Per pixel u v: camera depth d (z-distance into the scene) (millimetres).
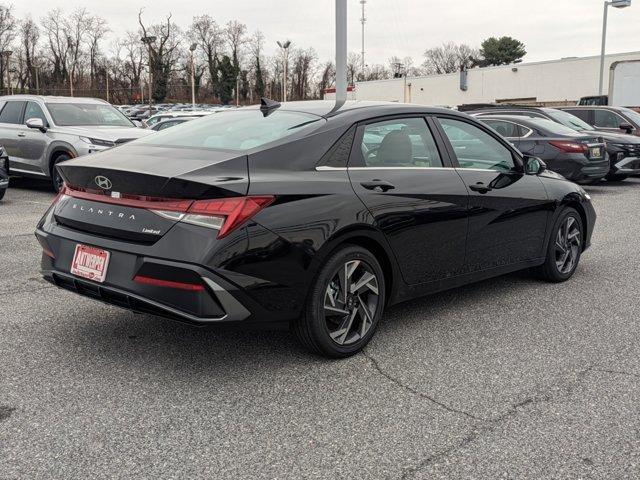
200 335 4051
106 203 3387
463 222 4324
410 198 3924
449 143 4426
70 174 3553
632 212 9805
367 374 3508
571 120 12945
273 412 3047
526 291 5242
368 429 2896
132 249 3213
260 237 3172
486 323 4410
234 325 3215
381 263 3943
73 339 3943
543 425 2947
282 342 3963
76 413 2998
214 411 3045
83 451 2668
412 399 3207
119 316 4395
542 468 2588
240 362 3635
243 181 3219
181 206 3125
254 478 2498
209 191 3094
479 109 13914
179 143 3824
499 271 4816
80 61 95312
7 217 8508
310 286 3455
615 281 5605
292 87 98938
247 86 98312
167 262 3090
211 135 3885
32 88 93812
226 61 94875
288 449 2717
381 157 3941
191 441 2768
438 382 3418
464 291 5230
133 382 3346
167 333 4074
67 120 10984
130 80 92938
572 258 5625
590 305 4867
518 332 4234
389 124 4070
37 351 3742
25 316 4367
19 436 2775
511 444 2771
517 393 3293
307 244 3340
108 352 3744
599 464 2621
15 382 3316
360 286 3701
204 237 3074
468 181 4398
